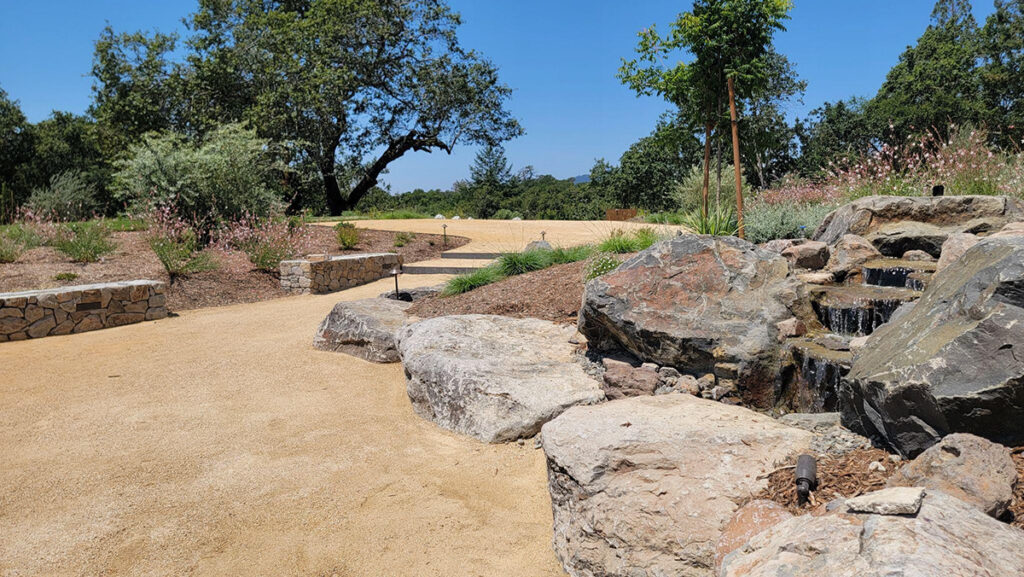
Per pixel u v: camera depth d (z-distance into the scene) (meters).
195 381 7.43
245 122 20.81
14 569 3.68
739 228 9.05
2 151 44.81
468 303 9.35
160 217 16.30
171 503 4.49
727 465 3.62
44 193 23.62
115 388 7.19
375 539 4.05
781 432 3.95
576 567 3.60
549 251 12.06
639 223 22.14
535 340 7.18
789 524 2.78
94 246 14.99
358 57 34.19
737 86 9.23
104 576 3.64
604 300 5.95
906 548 2.19
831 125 46.16
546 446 4.09
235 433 5.83
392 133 37.72
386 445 5.56
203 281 13.89
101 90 35.75
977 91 44.28
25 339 9.69
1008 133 38.44
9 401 6.73
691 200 16.19
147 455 5.32
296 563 3.79
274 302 13.27
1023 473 2.91
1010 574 2.14
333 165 36.78
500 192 74.75
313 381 7.45
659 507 3.42
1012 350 3.02
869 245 7.11
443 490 4.69
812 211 10.48
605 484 3.64
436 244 20.36
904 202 7.63
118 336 9.93
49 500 4.52
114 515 4.32
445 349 6.71
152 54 34.56
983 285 3.38
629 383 5.43
